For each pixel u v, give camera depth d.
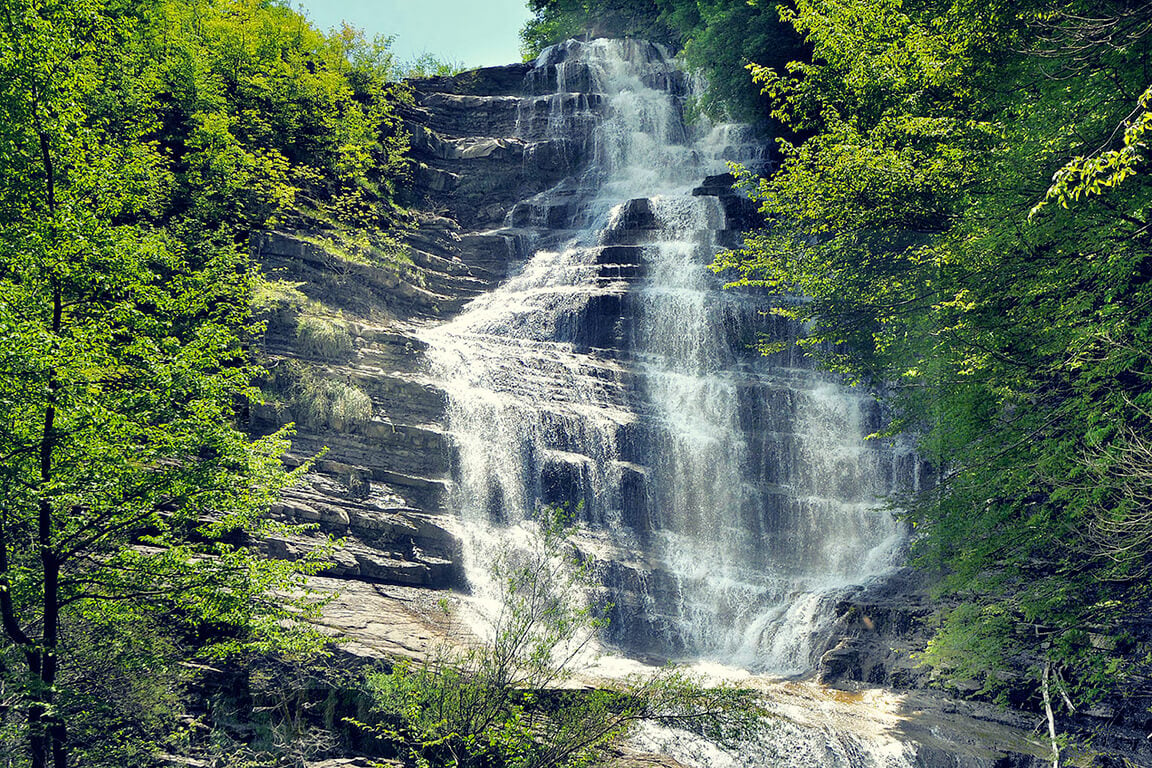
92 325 15.19
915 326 22.61
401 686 15.64
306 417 30.00
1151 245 17.86
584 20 69.38
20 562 15.83
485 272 45.47
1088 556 19.20
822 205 23.95
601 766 15.89
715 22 49.00
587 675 23.62
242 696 18.92
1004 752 20.75
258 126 40.44
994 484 19.41
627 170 52.88
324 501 28.28
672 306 40.53
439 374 34.56
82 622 16.83
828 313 24.98
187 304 16.73
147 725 16.77
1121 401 17.16
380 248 40.94
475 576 29.42
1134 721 20.98
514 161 51.38
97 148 16.27
